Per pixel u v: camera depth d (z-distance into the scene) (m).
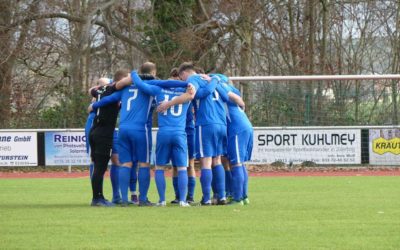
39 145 75.56
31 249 22.56
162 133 35.31
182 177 35.66
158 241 23.94
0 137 75.19
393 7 105.75
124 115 36.00
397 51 106.62
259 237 24.69
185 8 93.19
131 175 38.56
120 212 32.47
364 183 53.47
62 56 97.56
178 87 35.62
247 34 93.38
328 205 35.78
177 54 92.50
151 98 36.03
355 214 31.44
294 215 31.03
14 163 75.31
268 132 74.50
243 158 36.91
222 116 36.41
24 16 92.06
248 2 92.19
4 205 37.28
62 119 79.94
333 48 107.19
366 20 107.31
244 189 37.09
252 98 76.50
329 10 102.88
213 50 94.38
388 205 35.66
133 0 100.38
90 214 31.77
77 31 98.38
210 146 36.16
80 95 81.56
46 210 33.84
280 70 99.94
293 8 100.88
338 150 74.31
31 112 83.69
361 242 23.53
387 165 74.19
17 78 91.31
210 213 31.83
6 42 90.50
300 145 74.50
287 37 100.38
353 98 76.50
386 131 74.19
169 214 31.50
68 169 76.12
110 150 36.78
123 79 36.12
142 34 96.00
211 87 35.53
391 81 75.56
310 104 76.56
